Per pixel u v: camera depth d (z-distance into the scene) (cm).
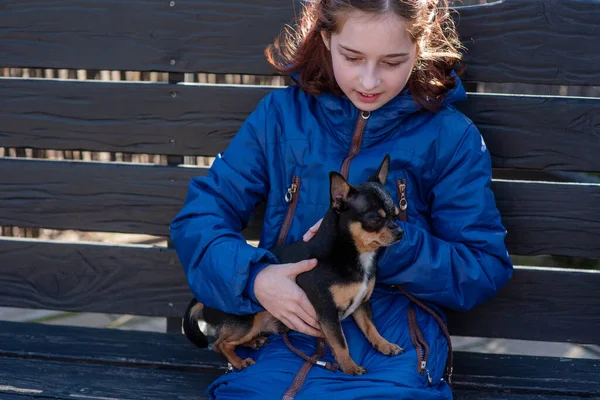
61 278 336
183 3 310
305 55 276
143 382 294
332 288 253
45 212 332
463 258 265
